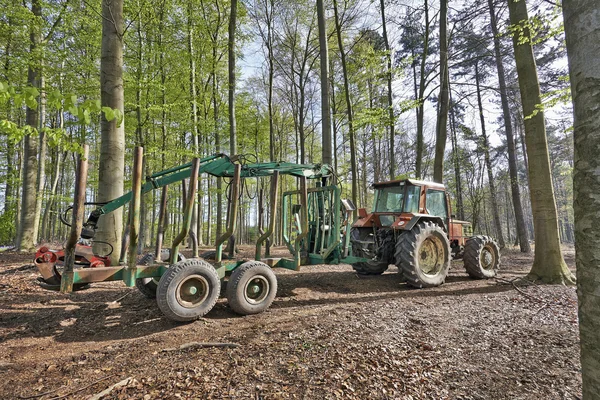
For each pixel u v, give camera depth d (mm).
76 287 3580
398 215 6031
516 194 13445
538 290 5051
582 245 1212
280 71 17625
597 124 1141
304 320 3623
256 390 2186
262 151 19547
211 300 3719
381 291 5293
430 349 2834
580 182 1221
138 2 8367
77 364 2621
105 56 5270
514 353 2770
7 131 3088
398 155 22969
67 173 22344
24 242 10438
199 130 11195
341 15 12367
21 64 8977
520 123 18547
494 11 10258
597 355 1146
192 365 2527
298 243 4660
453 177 20281
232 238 5422
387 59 10375
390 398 2127
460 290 5316
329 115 8172
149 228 16516
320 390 2184
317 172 5465
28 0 9281
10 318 3758
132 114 9664
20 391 2229
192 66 10812
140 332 3373
